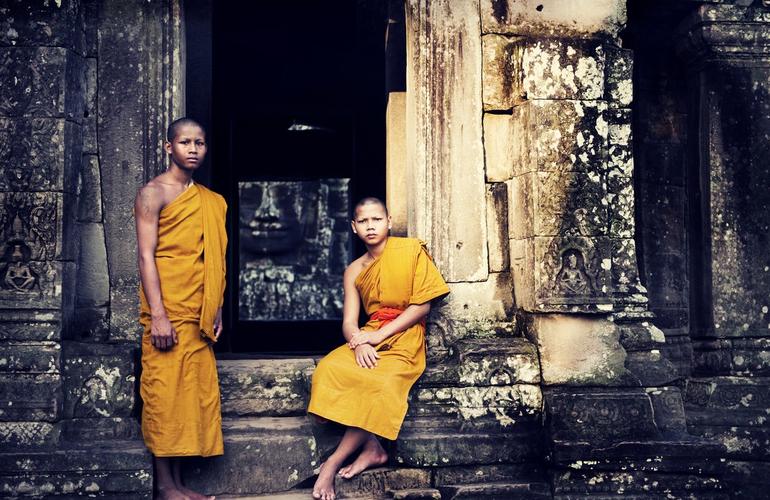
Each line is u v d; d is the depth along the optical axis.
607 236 4.53
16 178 4.25
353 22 8.86
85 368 4.24
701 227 5.46
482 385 4.48
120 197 4.54
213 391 4.06
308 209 17.55
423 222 4.71
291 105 9.20
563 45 4.59
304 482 4.31
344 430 4.38
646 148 5.95
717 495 4.19
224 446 4.16
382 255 4.44
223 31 8.93
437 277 4.41
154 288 3.91
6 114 4.27
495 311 4.74
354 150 9.09
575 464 4.18
